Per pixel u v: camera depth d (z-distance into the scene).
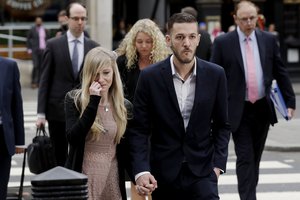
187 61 11.88
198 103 12.12
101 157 11.91
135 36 15.45
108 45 48.38
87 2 47.94
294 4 52.97
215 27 49.16
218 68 12.33
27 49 48.66
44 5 51.41
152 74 12.20
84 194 9.56
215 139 12.52
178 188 12.13
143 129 12.30
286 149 27.55
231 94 17.08
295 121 34.53
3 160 15.09
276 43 17.38
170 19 12.08
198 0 50.53
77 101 11.89
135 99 12.35
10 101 15.12
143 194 11.97
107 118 11.95
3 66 15.13
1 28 51.25
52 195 9.46
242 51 17.11
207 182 12.12
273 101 17.31
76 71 18.17
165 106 12.14
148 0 54.25
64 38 18.34
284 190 20.91
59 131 18.28
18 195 16.23
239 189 17.05
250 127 17.12
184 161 12.12
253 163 17.09
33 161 16.81
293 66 53.44
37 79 48.81
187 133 12.12
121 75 15.62
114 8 54.19
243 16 17.00
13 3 51.25
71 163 11.82
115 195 12.07
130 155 12.14
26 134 31.20
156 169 12.20
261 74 17.08
